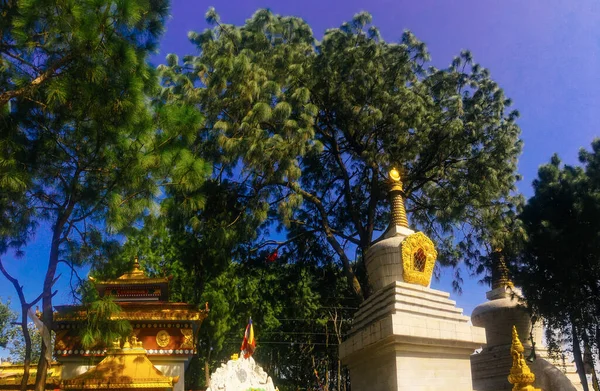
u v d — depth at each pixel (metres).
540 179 28.77
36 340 40.03
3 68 12.88
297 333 36.62
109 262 14.80
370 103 27.44
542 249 26.77
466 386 17.56
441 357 17.48
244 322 35.00
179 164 14.59
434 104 28.02
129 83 13.05
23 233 14.09
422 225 30.88
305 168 32.16
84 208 14.21
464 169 27.88
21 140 13.60
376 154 26.73
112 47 12.86
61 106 13.52
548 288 26.28
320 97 28.27
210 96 24.84
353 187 31.83
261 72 25.05
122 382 17.84
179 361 21.58
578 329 25.11
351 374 20.45
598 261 25.48
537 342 27.69
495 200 27.36
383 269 19.28
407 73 28.22
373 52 26.78
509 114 27.94
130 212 14.38
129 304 22.08
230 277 30.94
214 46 26.59
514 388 16.42
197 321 22.17
